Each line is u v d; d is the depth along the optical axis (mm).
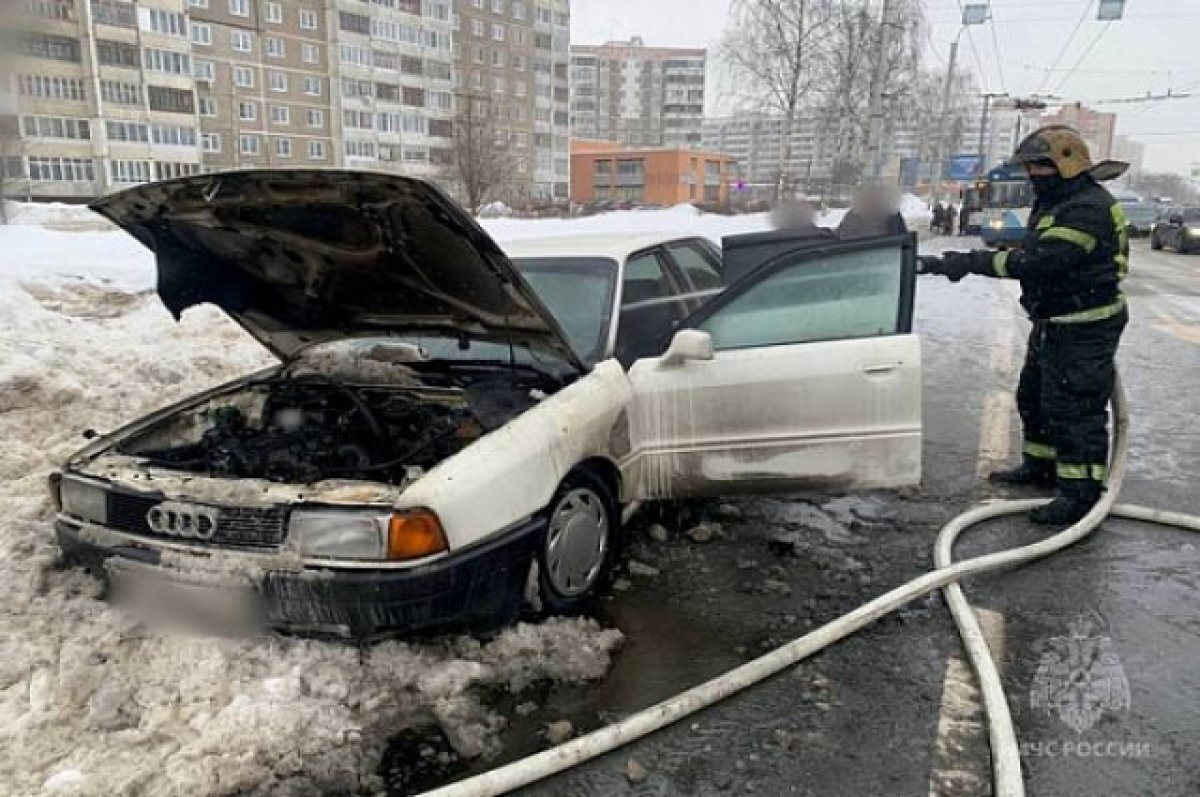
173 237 3430
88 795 2273
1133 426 5930
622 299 4137
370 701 2723
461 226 2863
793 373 3600
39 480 4359
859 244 3715
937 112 52062
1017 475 4773
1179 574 3670
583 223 23047
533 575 3133
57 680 2729
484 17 71438
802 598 3477
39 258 11406
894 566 3768
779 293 3738
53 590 3189
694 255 5332
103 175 47688
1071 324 3980
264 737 2502
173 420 3617
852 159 34906
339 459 3232
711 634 3203
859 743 2555
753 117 40312
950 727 2627
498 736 2607
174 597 2807
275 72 58250
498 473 2885
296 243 3359
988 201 25047
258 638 2887
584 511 3375
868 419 3604
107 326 7512
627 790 2371
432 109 67375
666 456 3695
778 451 3645
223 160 56188
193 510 2793
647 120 110250
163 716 2584
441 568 2693
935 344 9164
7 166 18609
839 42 36031
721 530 4117
